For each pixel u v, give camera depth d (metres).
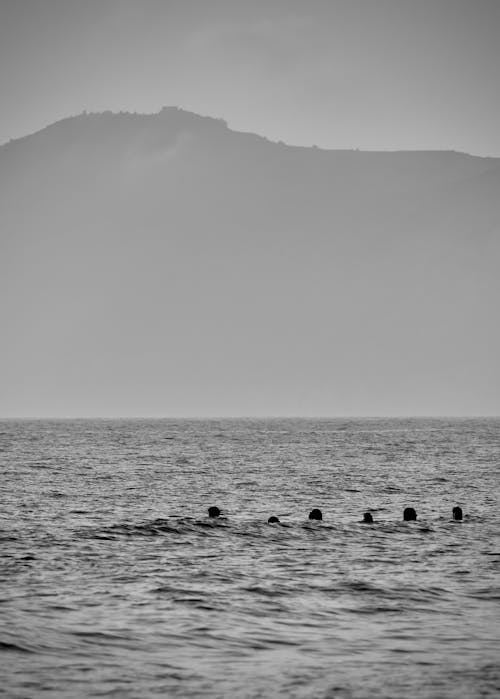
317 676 71.88
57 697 66.69
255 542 133.88
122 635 82.38
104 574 107.56
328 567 114.31
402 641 82.00
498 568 114.06
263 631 84.81
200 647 79.50
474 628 86.38
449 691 68.62
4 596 95.00
